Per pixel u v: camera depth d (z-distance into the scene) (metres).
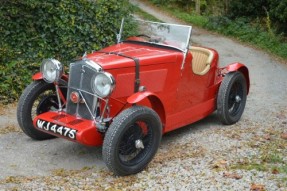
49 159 5.65
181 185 4.88
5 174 5.16
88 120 5.40
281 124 7.12
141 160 5.27
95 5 9.95
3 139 6.26
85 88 5.38
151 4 23.70
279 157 5.64
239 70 7.07
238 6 17.41
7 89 8.14
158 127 5.38
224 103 6.74
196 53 7.02
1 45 8.83
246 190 4.71
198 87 6.45
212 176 5.07
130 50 5.93
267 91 9.42
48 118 5.50
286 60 13.22
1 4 8.97
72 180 5.04
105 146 4.97
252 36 15.69
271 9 15.80
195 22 19.05
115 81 5.09
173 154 5.81
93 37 9.80
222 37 16.39
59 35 9.44
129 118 5.03
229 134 6.56
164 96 5.88
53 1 9.48
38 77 5.97
